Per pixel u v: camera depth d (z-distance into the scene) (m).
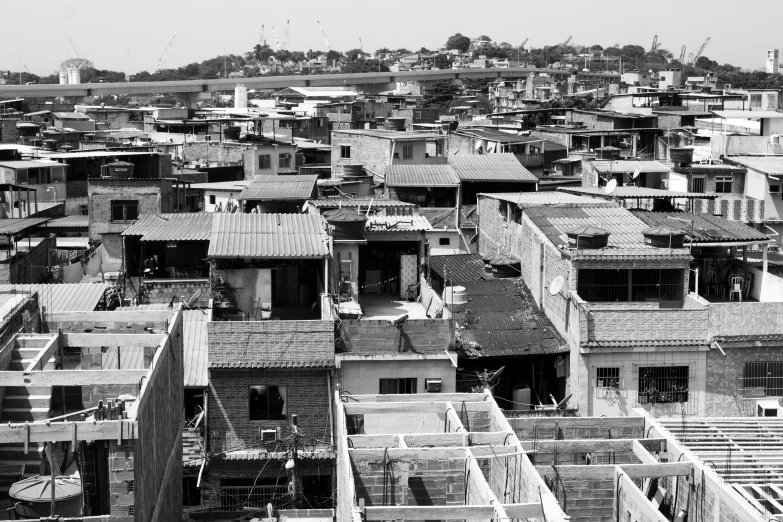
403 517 27.34
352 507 26.89
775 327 43.84
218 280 44.28
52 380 30.02
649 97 123.38
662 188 71.00
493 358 44.06
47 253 64.88
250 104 176.00
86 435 26.36
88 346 34.59
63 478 28.81
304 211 55.81
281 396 41.56
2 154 84.19
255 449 41.38
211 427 41.41
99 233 69.12
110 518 26.69
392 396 36.94
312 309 45.28
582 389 43.12
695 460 30.59
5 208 69.94
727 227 50.56
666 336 43.38
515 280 50.72
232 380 41.44
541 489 27.62
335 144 89.94
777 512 27.84
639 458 32.44
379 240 48.00
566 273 44.94
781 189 69.44
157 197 69.94
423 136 87.50
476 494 29.89
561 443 32.84
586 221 49.44
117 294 50.75
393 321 41.81
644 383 43.38
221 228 45.81
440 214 66.81
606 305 44.88
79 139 110.69
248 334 41.09
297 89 195.12
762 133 94.44
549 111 117.50
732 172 70.62
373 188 76.56
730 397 43.75
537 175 85.19
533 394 45.12
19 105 162.00
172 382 36.31
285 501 41.12
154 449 31.00
